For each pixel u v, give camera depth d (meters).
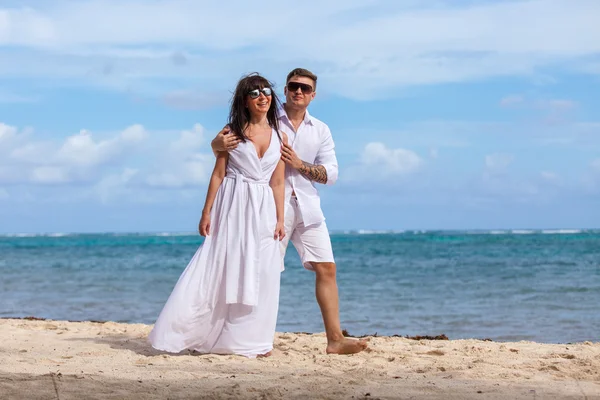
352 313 12.02
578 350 6.12
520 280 19.55
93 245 77.62
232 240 5.61
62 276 23.19
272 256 5.70
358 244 67.62
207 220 5.69
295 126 5.93
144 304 13.62
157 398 3.77
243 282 5.53
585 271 23.17
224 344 5.57
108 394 3.84
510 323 10.52
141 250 56.06
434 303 13.70
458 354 5.81
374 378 4.45
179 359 5.25
